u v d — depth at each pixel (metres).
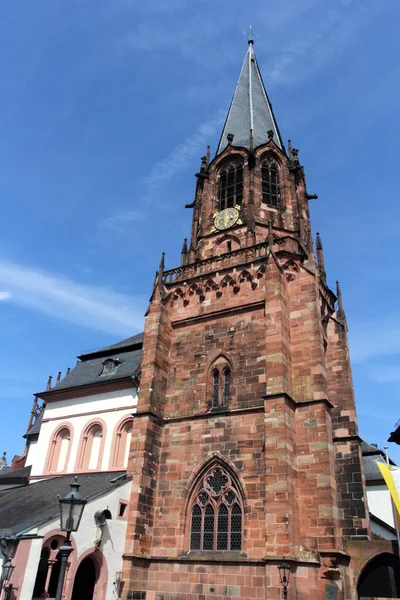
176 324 42.50
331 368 41.66
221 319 40.09
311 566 28.41
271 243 40.09
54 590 30.42
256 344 37.09
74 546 29.70
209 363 38.84
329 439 32.31
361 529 33.62
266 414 32.66
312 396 33.91
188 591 30.98
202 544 32.59
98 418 45.00
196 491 34.56
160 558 33.06
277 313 36.28
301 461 32.00
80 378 49.50
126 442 42.69
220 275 41.75
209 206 52.62
